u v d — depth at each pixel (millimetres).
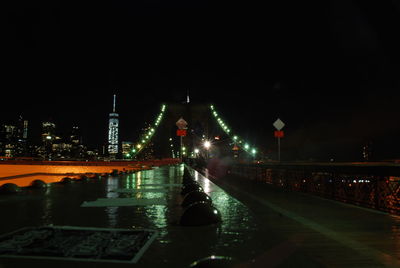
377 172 8445
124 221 6281
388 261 4250
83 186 14570
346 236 5582
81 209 7809
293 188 13742
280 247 4371
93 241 4688
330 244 5074
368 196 8898
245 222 6020
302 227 6285
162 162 68125
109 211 7484
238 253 4105
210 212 5891
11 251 4176
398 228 6195
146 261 3861
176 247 4414
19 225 5902
